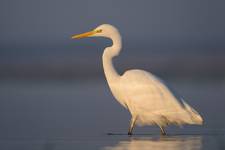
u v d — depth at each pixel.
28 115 20.38
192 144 13.80
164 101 15.70
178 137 15.18
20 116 20.09
